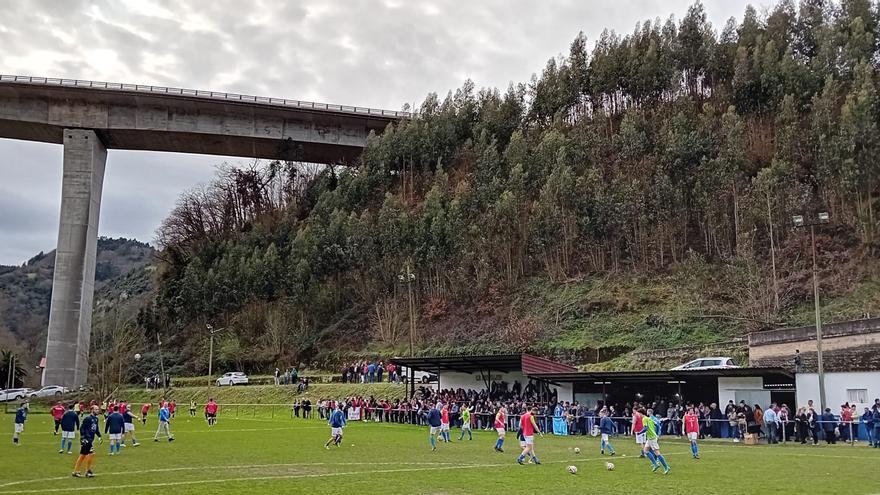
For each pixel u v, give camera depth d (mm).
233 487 19703
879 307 65250
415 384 66438
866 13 102688
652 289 80125
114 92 100062
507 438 40281
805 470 24125
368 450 32031
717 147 90125
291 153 111812
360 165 117312
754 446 35188
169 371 95250
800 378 41375
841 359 40500
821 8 108500
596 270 88125
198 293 104688
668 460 27828
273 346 94875
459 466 25438
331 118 116688
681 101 101438
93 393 79938
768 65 97750
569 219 91875
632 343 69938
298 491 18922
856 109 80188
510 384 54375
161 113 104125
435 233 96938
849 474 22906
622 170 96375
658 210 87250
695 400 46875
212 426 50594
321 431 45469
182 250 120500
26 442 36344
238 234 120375
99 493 18422
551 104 115875
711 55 108062
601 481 21219
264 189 130875
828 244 76875
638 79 109188
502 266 93375
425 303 94188
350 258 102438
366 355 87438
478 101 126562
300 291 99125
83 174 98812
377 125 121500
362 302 99062
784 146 86562
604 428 30906
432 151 116438
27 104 98875
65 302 93250
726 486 20078
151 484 20328
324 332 95500
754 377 42688
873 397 38188
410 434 42812
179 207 127562
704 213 86562
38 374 125875
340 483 20656
